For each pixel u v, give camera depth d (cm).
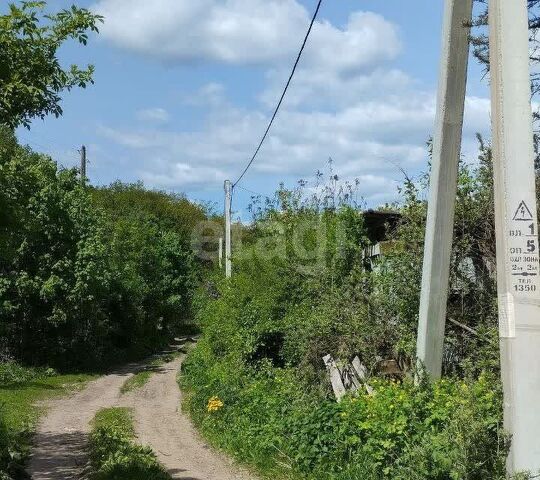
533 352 561
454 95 804
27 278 2641
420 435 737
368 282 1237
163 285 4234
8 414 1602
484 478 575
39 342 2822
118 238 3875
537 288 566
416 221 1126
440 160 813
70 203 2769
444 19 798
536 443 557
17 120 784
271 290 1834
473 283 1050
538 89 860
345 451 853
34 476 1013
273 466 963
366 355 1126
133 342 3575
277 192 2095
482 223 1047
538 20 846
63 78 795
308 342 1284
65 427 1512
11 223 780
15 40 756
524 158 575
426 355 834
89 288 2756
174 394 2109
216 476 981
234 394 1409
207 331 2342
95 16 798
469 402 614
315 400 1157
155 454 1141
